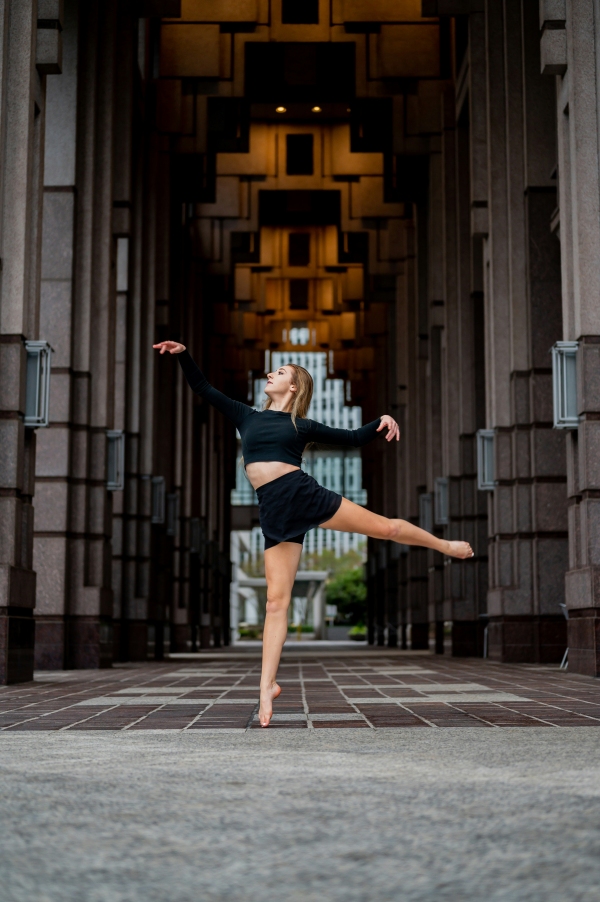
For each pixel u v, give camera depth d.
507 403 17.77
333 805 2.80
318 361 104.19
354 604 73.81
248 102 27.88
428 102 26.17
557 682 9.98
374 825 2.51
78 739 4.71
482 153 19.05
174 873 2.04
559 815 2.63
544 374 17.16
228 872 2.05
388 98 26.59
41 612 15.60
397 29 26.42
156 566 23.25
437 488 23.86
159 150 26.33
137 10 19.88
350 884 1.94
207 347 38.84
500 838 2.35
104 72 17.64
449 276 24.38
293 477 5.01
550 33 12.86
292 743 4.45
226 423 49.09
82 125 17.12
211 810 2.74
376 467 45.25
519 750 4.10
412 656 23.89
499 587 17.30
